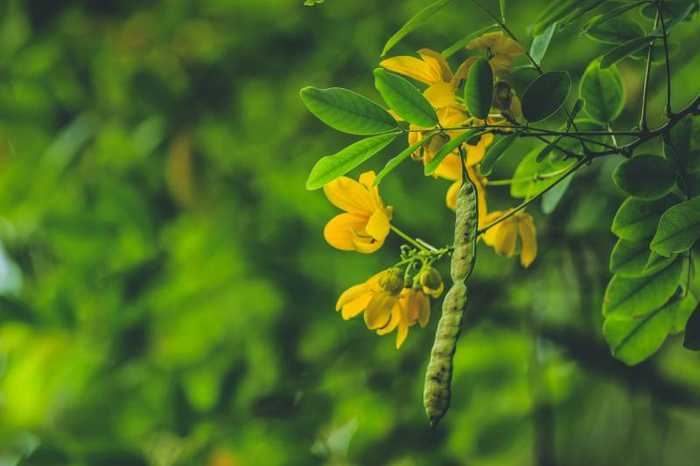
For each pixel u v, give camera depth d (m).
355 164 1.05
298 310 1.70
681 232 1.04
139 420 1.66
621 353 1.11
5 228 1.85
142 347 1.71
